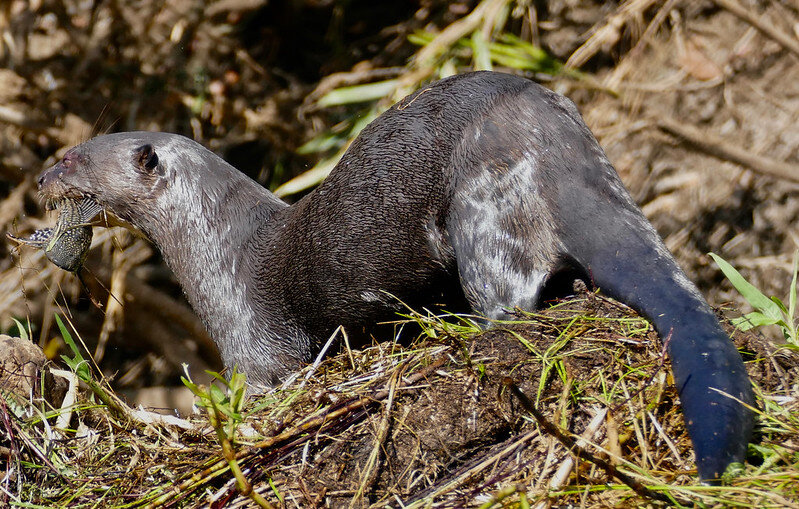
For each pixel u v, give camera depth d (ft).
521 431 27.50
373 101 63.26
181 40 66.18
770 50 56.59
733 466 23.62
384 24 69.72
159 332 61.36
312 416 28.58
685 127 53.83
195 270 41.16
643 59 58.23
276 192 54.13
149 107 65.21
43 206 53.47
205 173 41.60
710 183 54.75
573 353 28.73
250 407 32.14
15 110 62.08
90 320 62.03
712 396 25.18
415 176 36.11
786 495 23.06
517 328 30.89
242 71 67.31
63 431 31.89
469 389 28.43
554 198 33.73
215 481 28.12
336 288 38.52
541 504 24.00
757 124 55.47
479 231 34.53
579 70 60.23
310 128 64.85
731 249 53.72
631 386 27.45
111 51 65.46
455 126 35.83
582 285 33.09
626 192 34.01
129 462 30.22
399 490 26.63
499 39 58.54
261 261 40.24
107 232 60.18
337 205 37.78
